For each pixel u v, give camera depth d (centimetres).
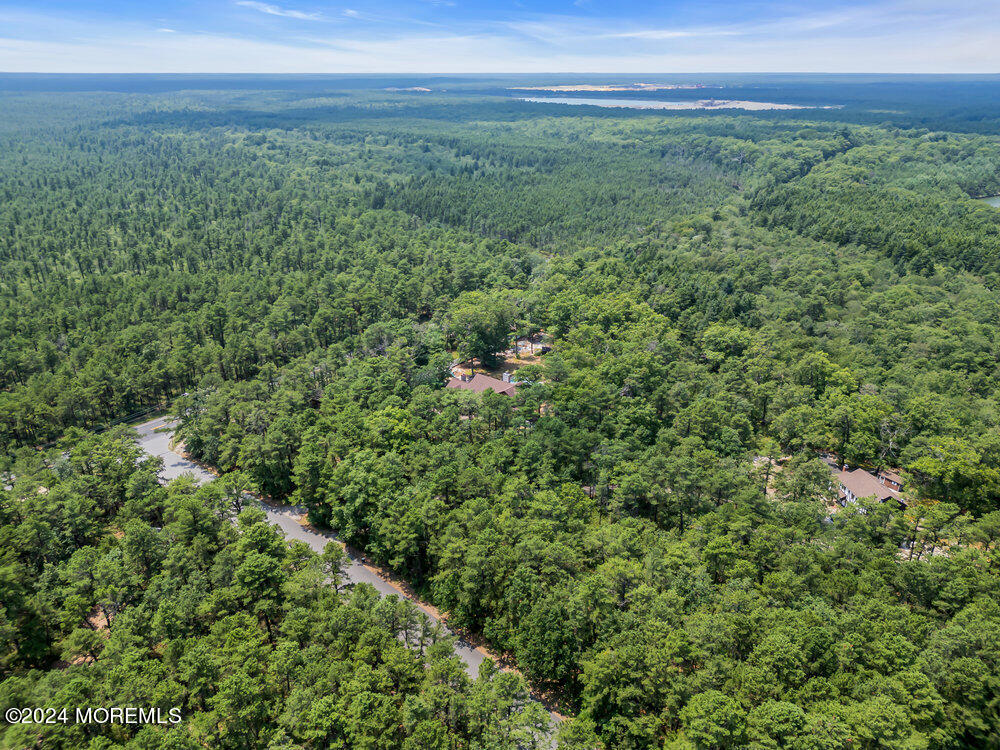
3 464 11119
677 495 10169
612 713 6806
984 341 15662
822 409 12875
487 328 16838
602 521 9706
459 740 6322
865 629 7019
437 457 10619
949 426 11988
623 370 13900
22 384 14975
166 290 19900
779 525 9256
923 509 9888
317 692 6475
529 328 18275
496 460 10644
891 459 12200
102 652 7044
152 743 5700
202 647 6856
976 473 10675
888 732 5666
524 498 9631
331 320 18188
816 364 14262
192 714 6581
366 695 6241
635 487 9819
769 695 6341
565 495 9856
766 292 19912
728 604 7475
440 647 7062
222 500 9844
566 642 7288
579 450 10962
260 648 6969
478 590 8125
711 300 18550
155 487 10531
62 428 13488
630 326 17012
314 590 7975
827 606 7519
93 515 10038
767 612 7288
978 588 8100
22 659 7550
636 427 11975
